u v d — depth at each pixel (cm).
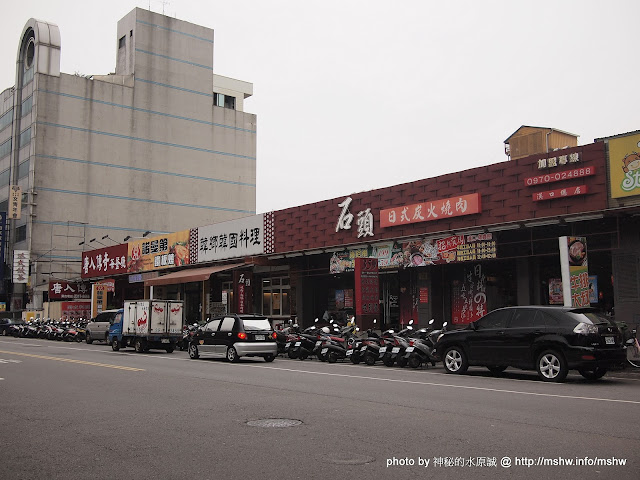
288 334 2077
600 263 1747
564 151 1717
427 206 2055
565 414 838
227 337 1850
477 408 895
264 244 2817
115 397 1049
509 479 534
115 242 5322
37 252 4925
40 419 852
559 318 1252
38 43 5116
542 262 1908
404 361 1638
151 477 557
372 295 2145
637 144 1565
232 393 1084
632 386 1173
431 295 2192
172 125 5791
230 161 6131
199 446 670
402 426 762
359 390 1116
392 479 536
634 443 662
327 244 2469
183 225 5744
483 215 1902
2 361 1823
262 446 663
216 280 3391
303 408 909
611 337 1234
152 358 1986
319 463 589
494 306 2042
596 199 1638
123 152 5466
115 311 2962
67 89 5212
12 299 5141
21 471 588
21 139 5281
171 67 5847
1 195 5506
